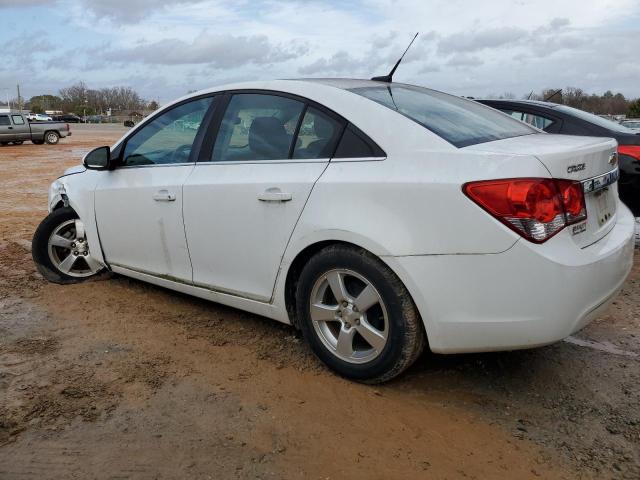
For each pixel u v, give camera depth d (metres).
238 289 3.68
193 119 4.04
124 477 2.47
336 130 3.25
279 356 3.58
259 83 3.75
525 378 3.33
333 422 2.88
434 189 2.78
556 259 2.64
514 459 2.60
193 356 3.59
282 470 2.52
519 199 2.62
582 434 2.78
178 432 2.79
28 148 27.97
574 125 6.14
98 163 4.48
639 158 5.77
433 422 2.88
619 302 4.61
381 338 3.05
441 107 3.59
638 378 3.33
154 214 4.08
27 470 2.51
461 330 2.81
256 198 3.43
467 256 2.73
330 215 3.09
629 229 3.27
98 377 3.31
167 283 4.18
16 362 3.49
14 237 7.11
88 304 4.46
